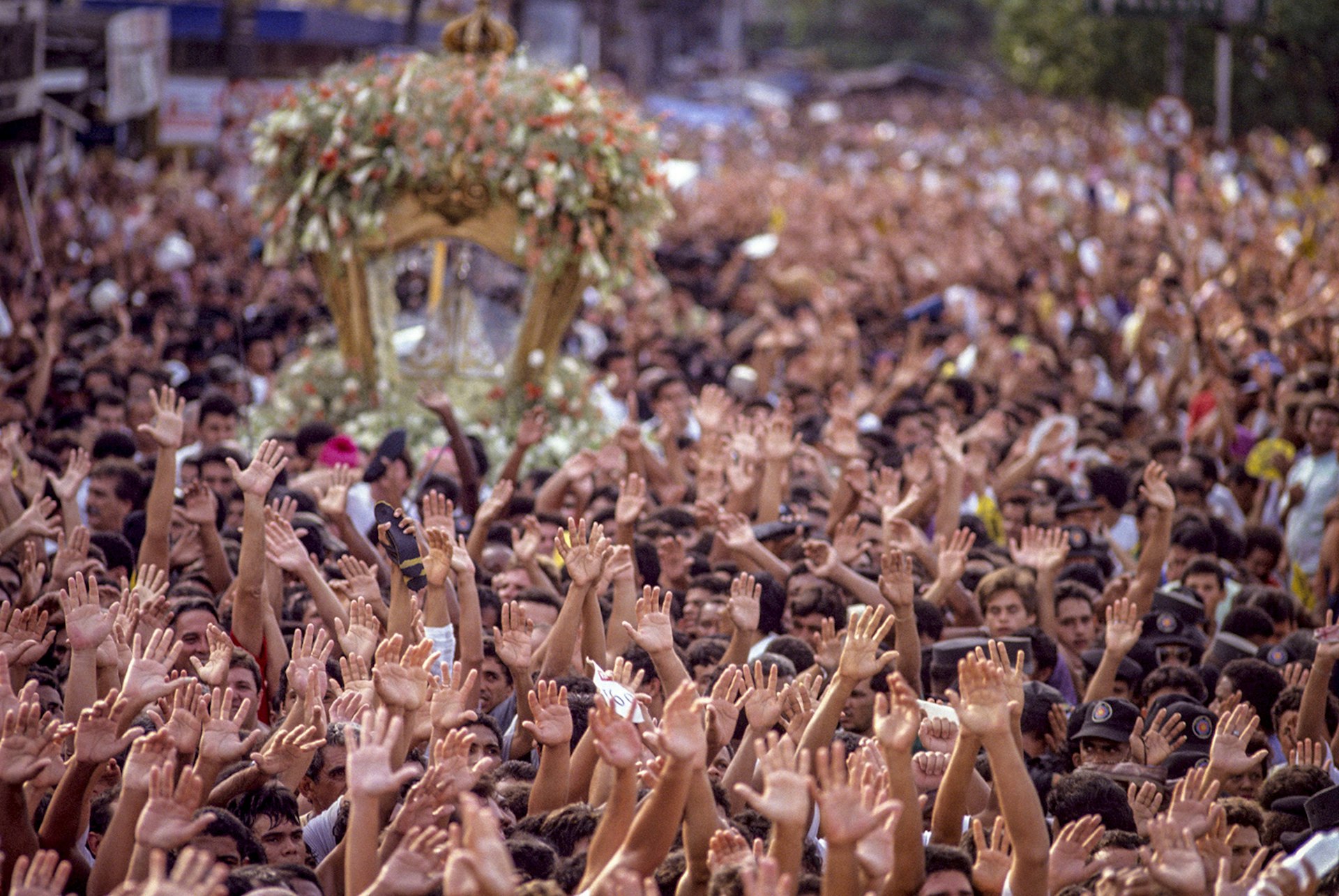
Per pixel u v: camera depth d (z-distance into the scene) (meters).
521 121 22.00
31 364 23.00
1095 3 40.22
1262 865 9.89
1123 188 54.34
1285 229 40.31
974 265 37.47
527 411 20.72
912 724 8.77
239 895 8.48
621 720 8.77
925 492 17.56
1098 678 12.55
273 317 28.09
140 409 21.09
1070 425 19.73
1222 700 12.98
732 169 71.81
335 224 21.89
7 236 33.31
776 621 14.17
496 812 9.65
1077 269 37.03
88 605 10.34
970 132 87.44
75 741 9.42
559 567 15.78
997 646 9.98
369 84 22.23
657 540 16.73
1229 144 52.19
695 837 8.93
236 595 12.30
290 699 11.46
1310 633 14.23
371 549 14.56
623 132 22.73
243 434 22.84
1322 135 58.66
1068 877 9.34
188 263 34.12
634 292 34.38
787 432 16.48
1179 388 25.83
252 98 45.00
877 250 41.50
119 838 8.62
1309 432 19.03
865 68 161.75
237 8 49.88
